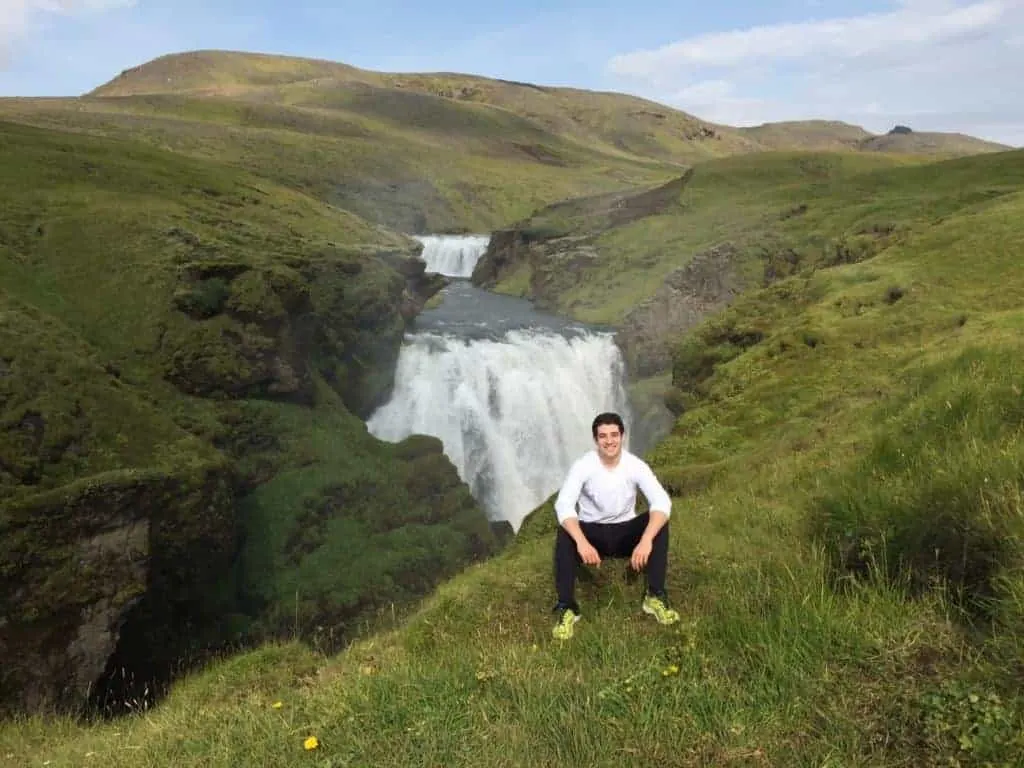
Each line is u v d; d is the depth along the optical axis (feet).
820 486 27.50
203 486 68.59
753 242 147.54
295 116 516.32
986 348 34.65
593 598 20.20
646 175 580.71
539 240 237.04
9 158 125.18
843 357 63.21
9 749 29.68
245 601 74.28
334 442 92.99
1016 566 13.89
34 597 53.16
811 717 12.30
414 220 346.13
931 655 13.28
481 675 15.40
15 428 62.44
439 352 119.44
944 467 20.35
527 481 120.06
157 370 84.94
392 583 79.82
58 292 89.20
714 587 19.89
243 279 94.32
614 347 137.49
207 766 14.34
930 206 143.43
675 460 57.06
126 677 60.54
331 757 13.23
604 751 12.05
